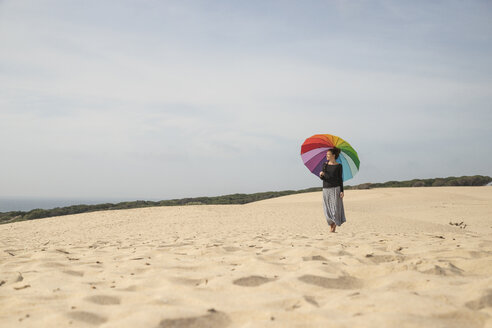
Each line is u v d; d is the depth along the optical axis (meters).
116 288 3.12
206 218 14.88
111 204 32.09
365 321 1.98
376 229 10.27
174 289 2.95
